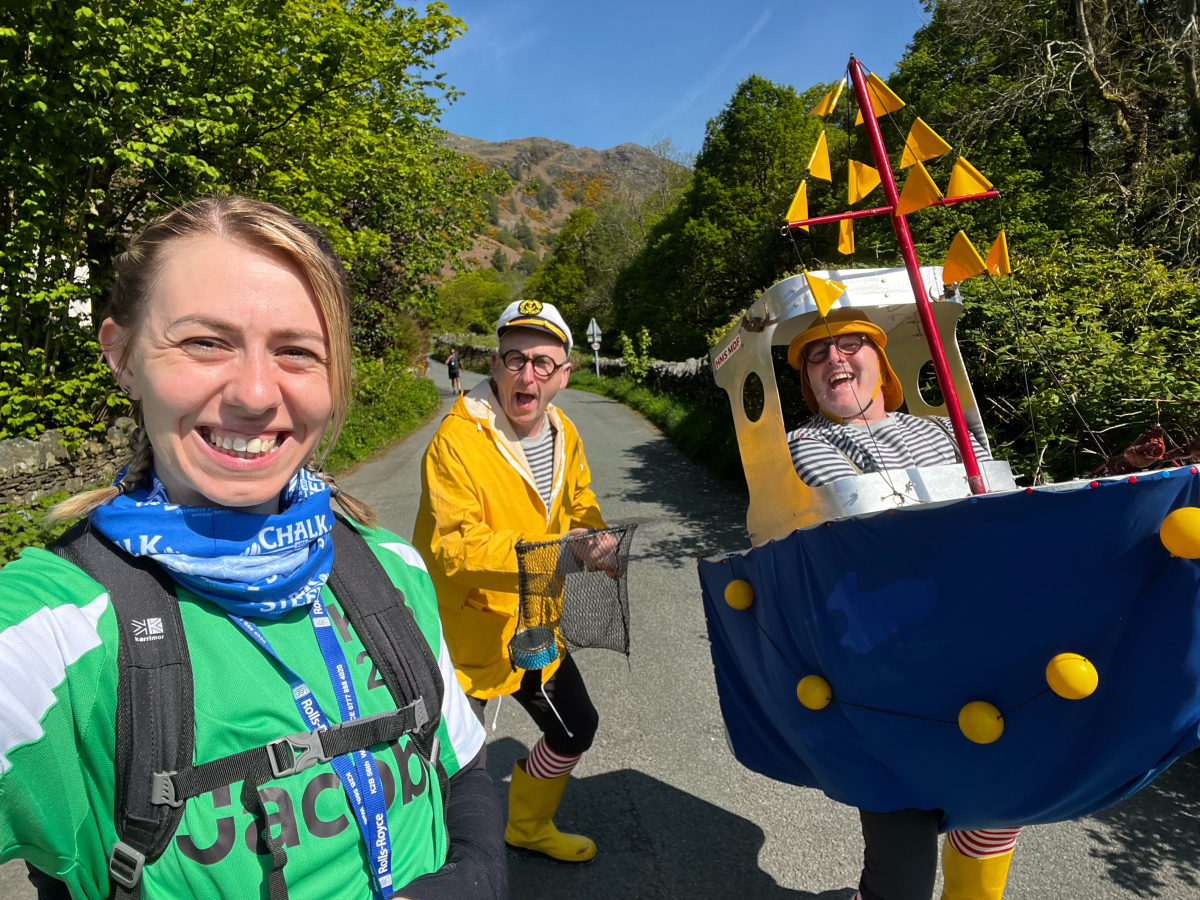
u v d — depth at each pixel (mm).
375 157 12188
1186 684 1235
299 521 934
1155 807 2811
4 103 6406
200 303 854
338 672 937
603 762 3336
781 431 1735
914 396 2354
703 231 20250
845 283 1786
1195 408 3605
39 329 7594
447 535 2076
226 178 8562
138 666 805
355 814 894
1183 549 1160
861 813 1658
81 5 6281
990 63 10672
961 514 1320
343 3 12406
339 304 972
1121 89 9938
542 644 1880
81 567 836
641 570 6098
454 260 17406
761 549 1682
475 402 2316
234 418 875
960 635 1379
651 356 29578
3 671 732
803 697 1568
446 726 1086
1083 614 1288
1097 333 4047
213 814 817
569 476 2508
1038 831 2734
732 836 2785
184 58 7379
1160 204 8586
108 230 8555
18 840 767
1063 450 4000
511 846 2676
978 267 1619
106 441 8008
